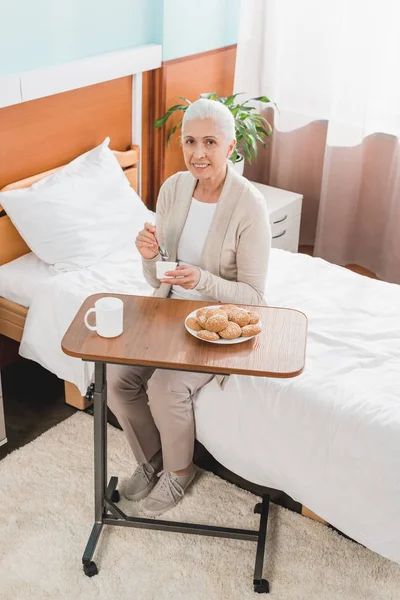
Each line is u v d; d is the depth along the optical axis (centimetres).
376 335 261
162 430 239
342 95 380
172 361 193
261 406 231
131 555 232
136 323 211
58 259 299
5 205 292
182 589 221
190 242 245
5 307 294
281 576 227
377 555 235
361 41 366
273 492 259
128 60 329
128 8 328
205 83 391
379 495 214
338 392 227
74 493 254
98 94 329
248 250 235
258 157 438
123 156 348
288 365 194
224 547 236
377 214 414
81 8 304
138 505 252
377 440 214
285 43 392
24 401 302
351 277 304
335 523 227
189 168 232
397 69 370
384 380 236
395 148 388
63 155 322
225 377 233
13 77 278
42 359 282
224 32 392
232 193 234
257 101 414
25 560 228
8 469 262
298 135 416
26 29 283
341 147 394
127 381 240
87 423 288
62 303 276
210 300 247
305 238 450
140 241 235
